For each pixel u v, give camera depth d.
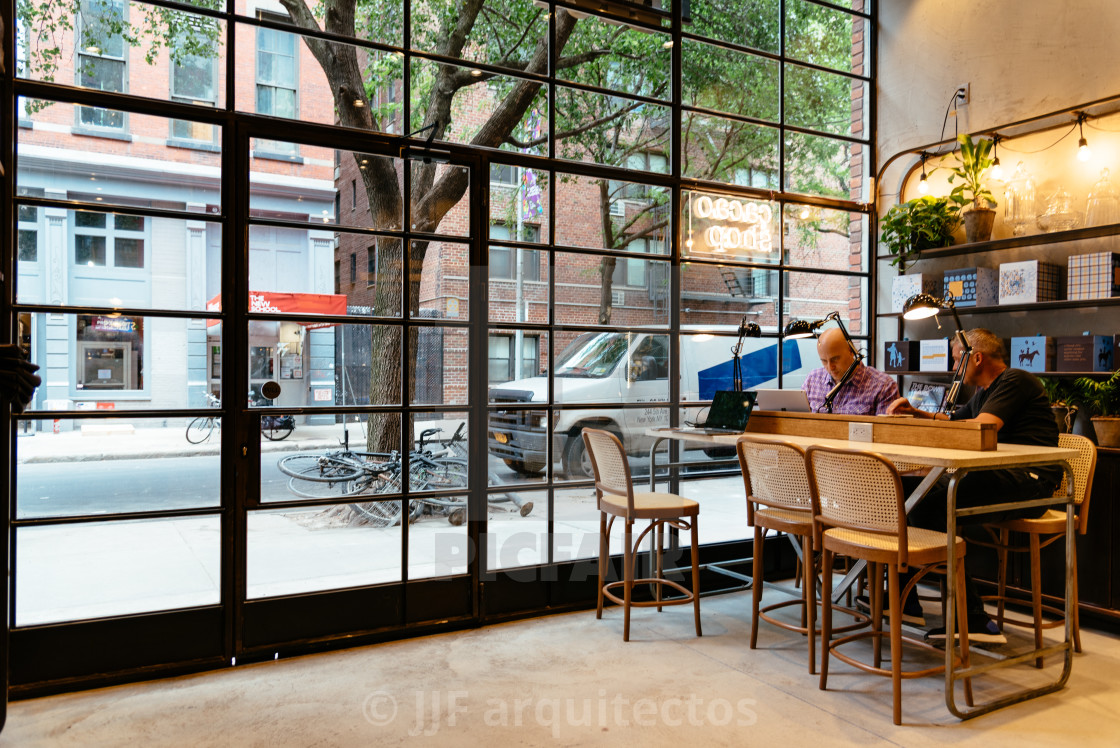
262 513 3.17
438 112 3.71
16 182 2.79
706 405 4.34
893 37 4.96
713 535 4.41
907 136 4.88
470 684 2.90
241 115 3.14
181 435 3.02
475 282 3.65
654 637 3.45
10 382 1.94
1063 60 4.12
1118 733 2.51
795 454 2.97
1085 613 3.62
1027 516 3.22
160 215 3.01
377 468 3.42
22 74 2.81
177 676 2.99
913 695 2.82
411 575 3.48
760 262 4.57
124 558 2.94
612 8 4.07
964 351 3.55
